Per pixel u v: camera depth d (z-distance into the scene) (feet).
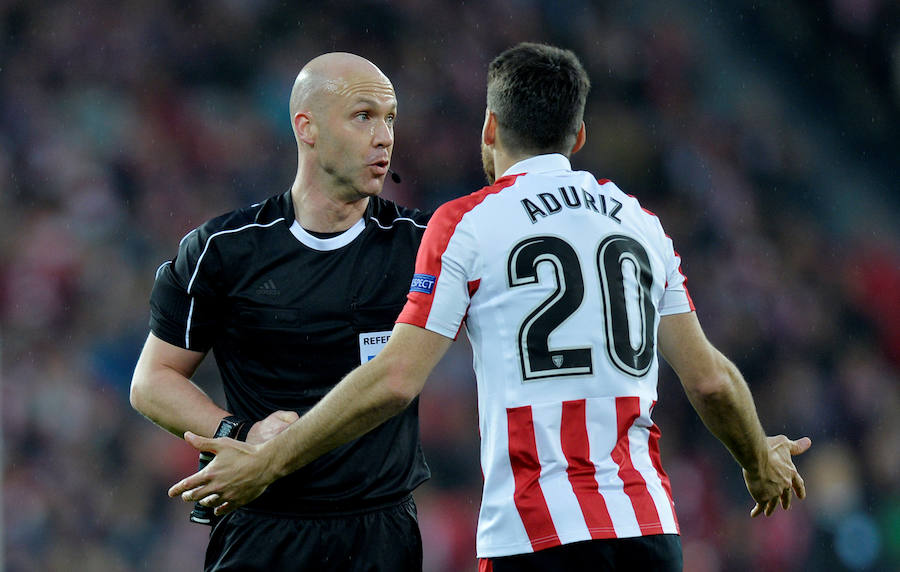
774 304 165.48
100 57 150.61
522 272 31.94
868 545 133.90
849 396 154.40
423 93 167.22
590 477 31.24
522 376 31.60
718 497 129.59
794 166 192.03
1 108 141.59
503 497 31.60
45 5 150.71
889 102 209.56
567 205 32.91
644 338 32.73
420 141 162.91
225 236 41.29
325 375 41.93
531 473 31.37
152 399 41.29
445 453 124.77
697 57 198.18
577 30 187.21
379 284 42.09
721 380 34.14
